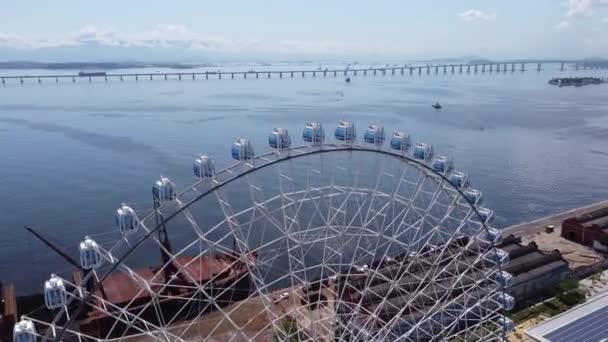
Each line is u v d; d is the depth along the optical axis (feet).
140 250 305.73
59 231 348.59
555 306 232.73
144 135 654.94
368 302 198.49
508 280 184.96
